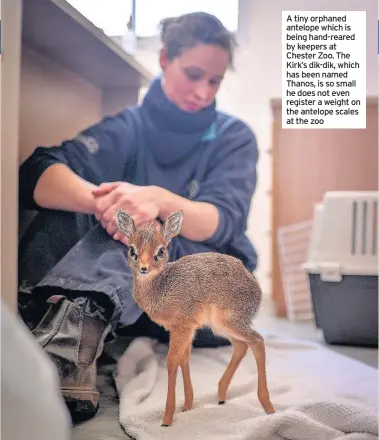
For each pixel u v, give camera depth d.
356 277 1.39
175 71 1.11
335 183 1.42
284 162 1.37
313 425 0.84
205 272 0.90
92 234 1.14
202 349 1.21
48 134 1.13
